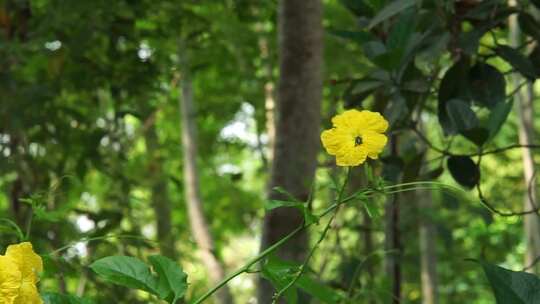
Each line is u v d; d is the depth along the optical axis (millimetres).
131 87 5332
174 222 11719
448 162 2961
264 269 1752
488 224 3877
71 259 3879
